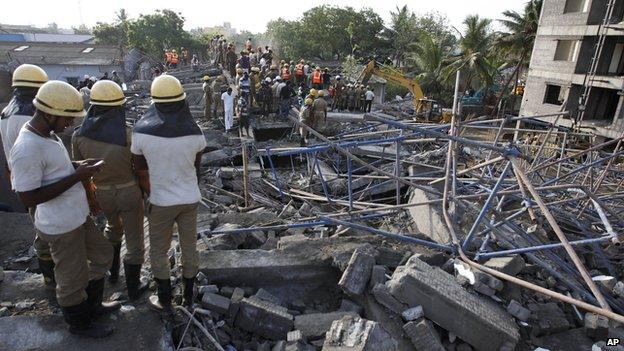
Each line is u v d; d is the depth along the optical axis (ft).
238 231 17.07
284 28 142.61
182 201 9.75
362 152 35.22
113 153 9.56
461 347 12.01
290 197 27.78
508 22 91.15
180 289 11.93
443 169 25.50
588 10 63.93
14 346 9.51
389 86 115.75
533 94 76.54
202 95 55.06
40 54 97.91
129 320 10.52
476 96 105.29
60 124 8.20
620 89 59.57
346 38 140.26
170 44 117.80
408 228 21.15
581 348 12.73
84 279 9.30
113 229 11.28
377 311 12.28
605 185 25.26
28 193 7.88
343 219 19.67
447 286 12.59
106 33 140.26
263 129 45.52
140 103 49.32
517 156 14.98
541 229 17.62
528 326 12.94
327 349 10.16
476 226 15.15
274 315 11.80
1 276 11.93
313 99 40.70
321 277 14.25
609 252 18.75
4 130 10.67
